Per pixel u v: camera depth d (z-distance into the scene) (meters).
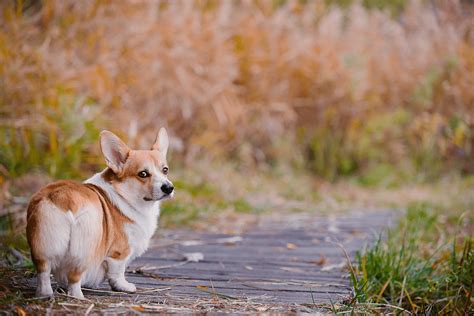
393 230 10.26
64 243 5.47
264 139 18.19
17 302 5.55
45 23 13.58
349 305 6.21
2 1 12.59
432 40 20.61
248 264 8.02
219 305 6.04
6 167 10.97
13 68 11.62
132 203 6.18
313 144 18.75
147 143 13.83
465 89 19.75
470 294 6.53
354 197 15.58
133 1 14.58
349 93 18.66
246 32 18.09
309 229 10.82
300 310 5.99
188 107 15.70
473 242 8.71
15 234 8.06
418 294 7.25
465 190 16.69
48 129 11.65
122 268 6.20
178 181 13.27
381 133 18.95
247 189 14.86
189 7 16.02
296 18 19.56
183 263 7.93
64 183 5.83
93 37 13.73
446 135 19.72
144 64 14.46
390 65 19.88
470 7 21.33
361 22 20.20
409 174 18.64
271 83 18.23
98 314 5.47
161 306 5.84
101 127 12.36
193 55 15.77
